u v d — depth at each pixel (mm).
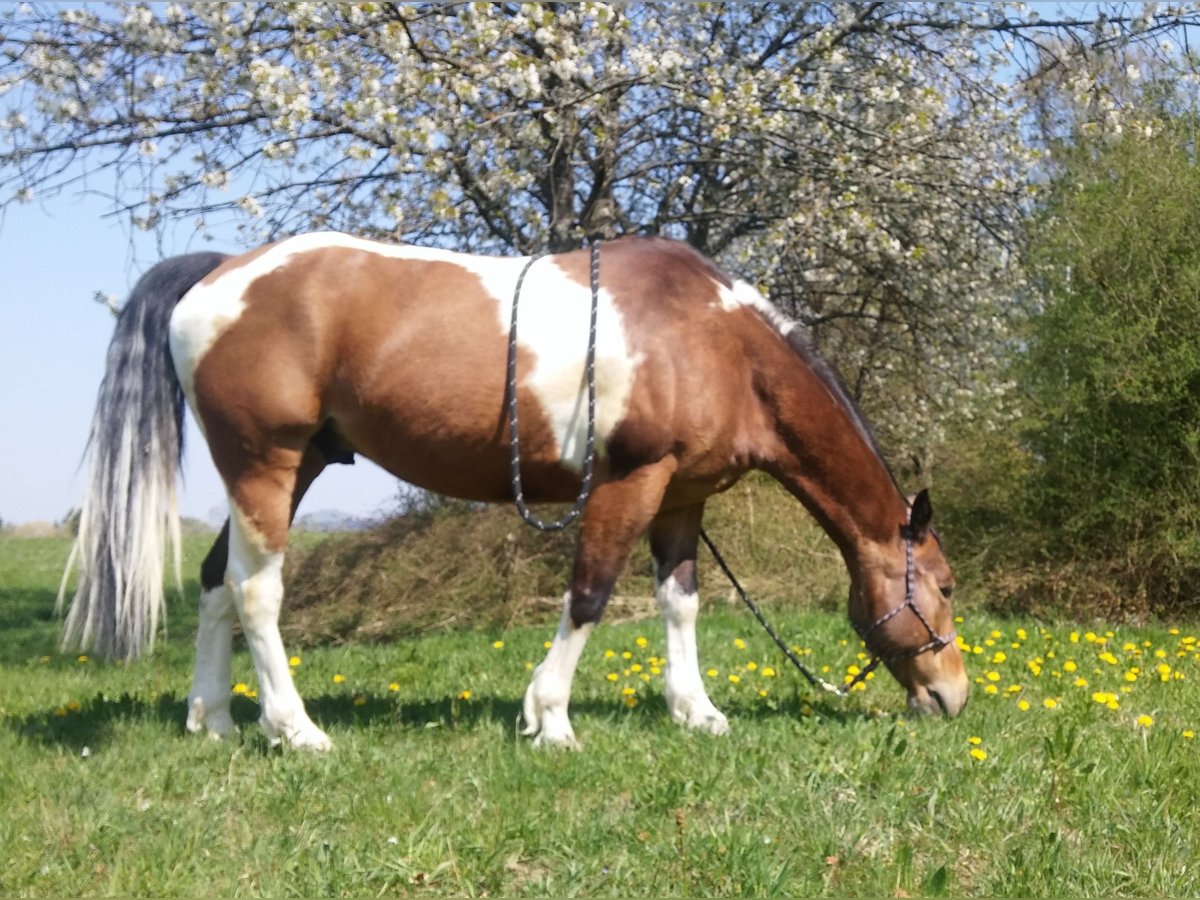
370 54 9867
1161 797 4156
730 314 5066
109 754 4746
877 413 14766
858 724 4965
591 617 4898
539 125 9805
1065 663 6906
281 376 4801
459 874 3426
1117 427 10477
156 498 5023
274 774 4352
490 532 11805
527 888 3387
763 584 11359
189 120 10211
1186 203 10195
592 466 4887
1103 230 10344
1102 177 10977
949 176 11406
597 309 4836
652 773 4332
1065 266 10734
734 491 12328
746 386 5125
